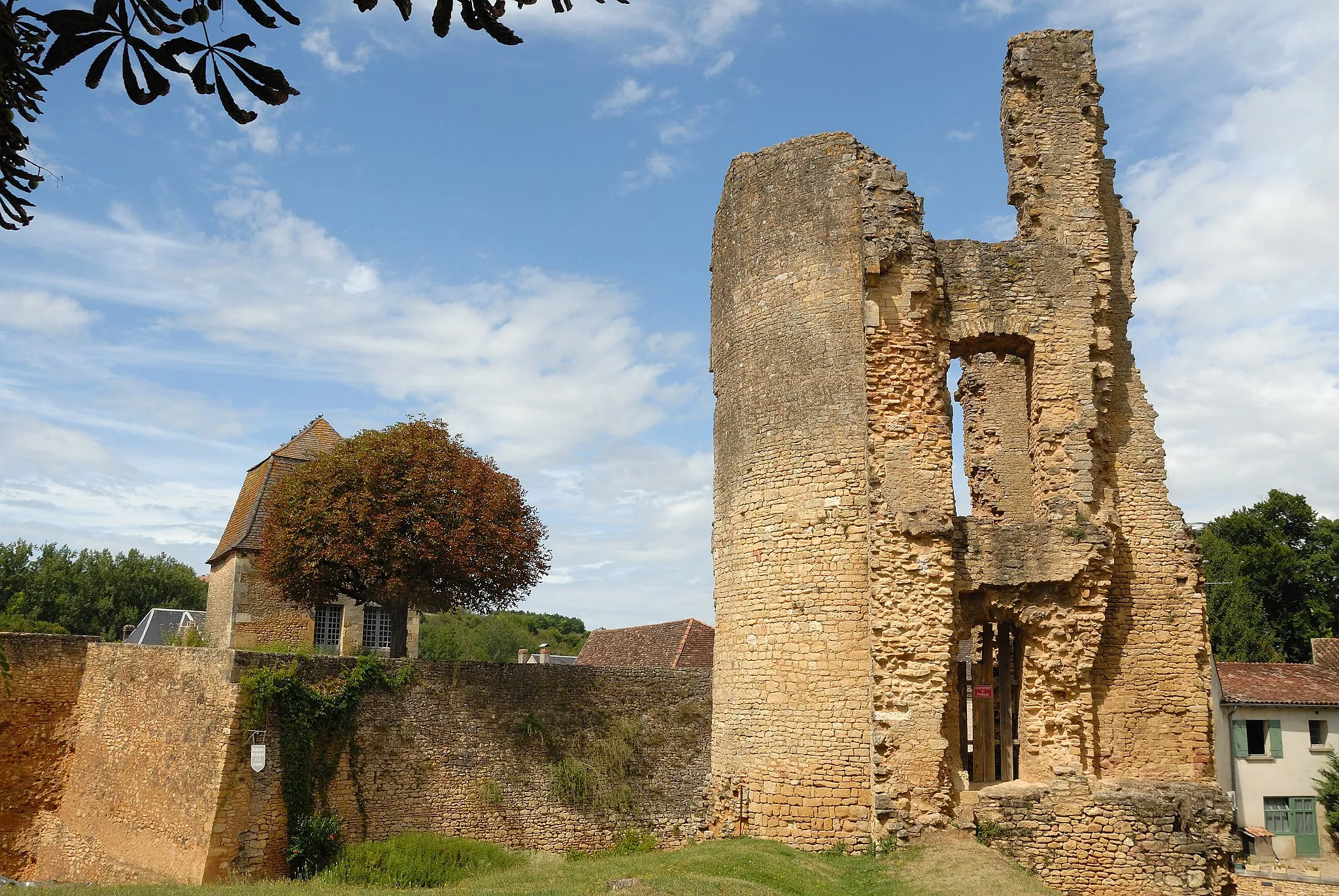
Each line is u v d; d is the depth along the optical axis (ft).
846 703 55.42
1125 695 58.75
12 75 13.21
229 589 102.27
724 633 62.49
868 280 59.00
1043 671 56.44
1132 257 66.64
